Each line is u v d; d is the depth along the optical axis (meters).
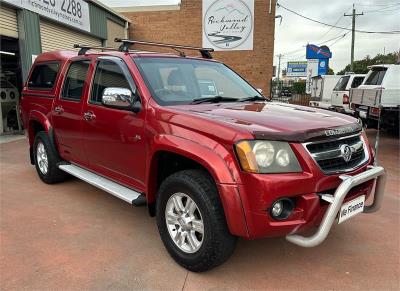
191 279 3.00
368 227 4.09
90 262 3.24
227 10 17.69
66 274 3.05
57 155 5.14
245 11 17.55
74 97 4.55
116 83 3.88
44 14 11.03
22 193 5.05
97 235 3.78
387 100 8.59
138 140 3.48
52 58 5.28
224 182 2.66
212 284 2.94
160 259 3.31
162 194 3.21
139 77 3.63
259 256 3.39
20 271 3.08
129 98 3.47
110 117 3.83
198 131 2.92
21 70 10.34
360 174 2.93
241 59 17.98
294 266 3.23
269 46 17.72
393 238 3.82
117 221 4.14
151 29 18.55
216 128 2.81
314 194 2.73
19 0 9.80
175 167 3.43
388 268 3.23
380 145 9.31
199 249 2.94
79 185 5.40
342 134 3.01
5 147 8.30
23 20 10.08
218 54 18.12
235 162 2.66
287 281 3.01
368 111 9.28
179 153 2.97
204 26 18.03
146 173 3.42
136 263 3.23
